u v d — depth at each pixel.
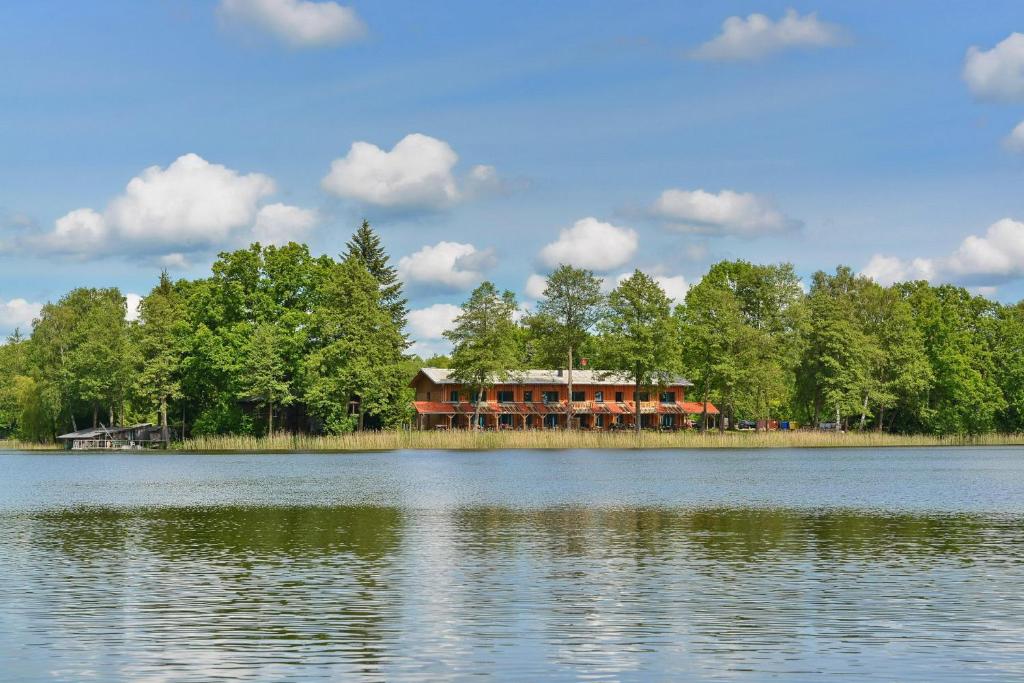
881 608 20.50
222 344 114.25
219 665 16.38
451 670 16.08
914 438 117.88
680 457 87.69
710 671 16.03
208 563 26.47
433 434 105.00
